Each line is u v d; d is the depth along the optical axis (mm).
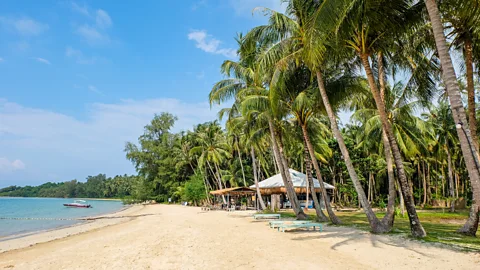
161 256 9570
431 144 31578
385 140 14133
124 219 29250
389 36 12094
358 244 10375
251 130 23016
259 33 16078
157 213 34250
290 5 14359
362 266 7738
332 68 15828
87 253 10773
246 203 45219
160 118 62781
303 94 15422
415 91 14867
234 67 21922
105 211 48719
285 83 16922
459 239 10789
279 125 22000
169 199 60531
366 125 22047
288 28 14570
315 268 7617
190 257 9281
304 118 17875
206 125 51156
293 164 49500
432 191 45844
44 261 9797
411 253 8828
